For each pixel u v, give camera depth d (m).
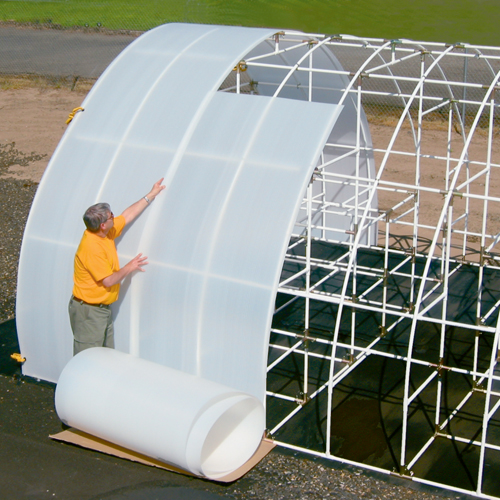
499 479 6.25
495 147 17.39
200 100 7.80
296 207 6.64
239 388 6.81
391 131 18.61
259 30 8.95
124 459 6.60
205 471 6.18
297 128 7.12
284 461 6.55
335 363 8.34
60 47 27.78
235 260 6.74
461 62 23.28
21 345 8.00
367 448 6.74
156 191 7.28
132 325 7.27
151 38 9.03
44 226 7.73
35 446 6.74
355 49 25.08
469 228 12.98
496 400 7.52
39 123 20.12
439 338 8.92
